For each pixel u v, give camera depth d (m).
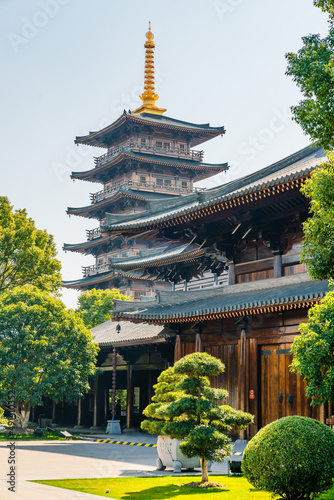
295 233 37.62
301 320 34.22
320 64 16.92
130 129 99.38
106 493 18.22
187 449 20.36
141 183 98.50
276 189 34.19
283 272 38.22
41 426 57.00
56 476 22.75
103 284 105.69
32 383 48.44
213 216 40.22
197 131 101.81
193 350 42.00
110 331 61.47
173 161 99.62
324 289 32.28
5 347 49.47
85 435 49.62
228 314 36.56
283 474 15.17
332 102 16.86
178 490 18.92
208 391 21.23
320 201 17.31
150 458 30.64
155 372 56.28
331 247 16.97
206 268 48.34
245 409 36.47
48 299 52.56
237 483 20.66
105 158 103.06
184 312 39.19
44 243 69.88
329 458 15.43
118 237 98.69
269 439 15.62
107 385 62.59
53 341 50.66
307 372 16.64
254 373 36.50
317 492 15.76
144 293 101.19
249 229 39.28
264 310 34.44
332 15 17.81
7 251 65.56
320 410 32.16
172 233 45.72
